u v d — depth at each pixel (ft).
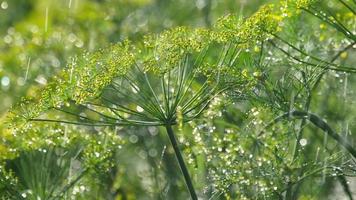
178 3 34.32
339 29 22.86
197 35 22.49
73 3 35.29
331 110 26.89
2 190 25.29
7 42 34.73
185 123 24.11
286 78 24.53
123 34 33.30
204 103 23.98
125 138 29.68
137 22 34.42
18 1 38.40
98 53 22.56
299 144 24.06
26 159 25.86
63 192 25.76
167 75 24.50
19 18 38.09
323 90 27.14
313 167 24.34
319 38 25.17
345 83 26.22
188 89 23.43
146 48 22.71
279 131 23.68
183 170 22.88
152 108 22.52
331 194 26.21
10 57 31.27
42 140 25.64
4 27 38.37
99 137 26.61
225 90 23.06
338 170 24.25
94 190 26.78
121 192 28.89
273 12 23.89
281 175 23.39
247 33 22.44
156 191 29.09
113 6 35.14
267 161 23.22
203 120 23.82
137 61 23.65
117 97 24.72
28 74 30.42
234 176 23.20
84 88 22.16
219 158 24.23
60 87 22.41
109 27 33.86
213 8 32.94
